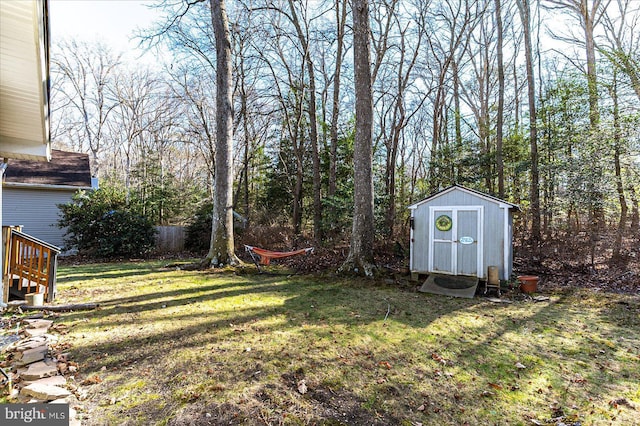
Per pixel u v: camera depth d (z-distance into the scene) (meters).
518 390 2.77
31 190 12.05
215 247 8.98
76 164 14.12
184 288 6.45
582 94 10.24
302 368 3.09
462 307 5.36
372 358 3.35
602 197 8.59
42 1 2.81
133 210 12.00
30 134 5.36
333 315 4.82
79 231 11.10
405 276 7.57
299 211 14.30
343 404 2.53
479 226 6.71
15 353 3.21
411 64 13.05
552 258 8.48
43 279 5.32
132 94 22.38
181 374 2.94
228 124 9.06
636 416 2.40
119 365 3.09
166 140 20.81
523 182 12.68
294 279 7.51
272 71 12.99
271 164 17.02
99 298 5.59
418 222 7.34
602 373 3.08
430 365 3.21
